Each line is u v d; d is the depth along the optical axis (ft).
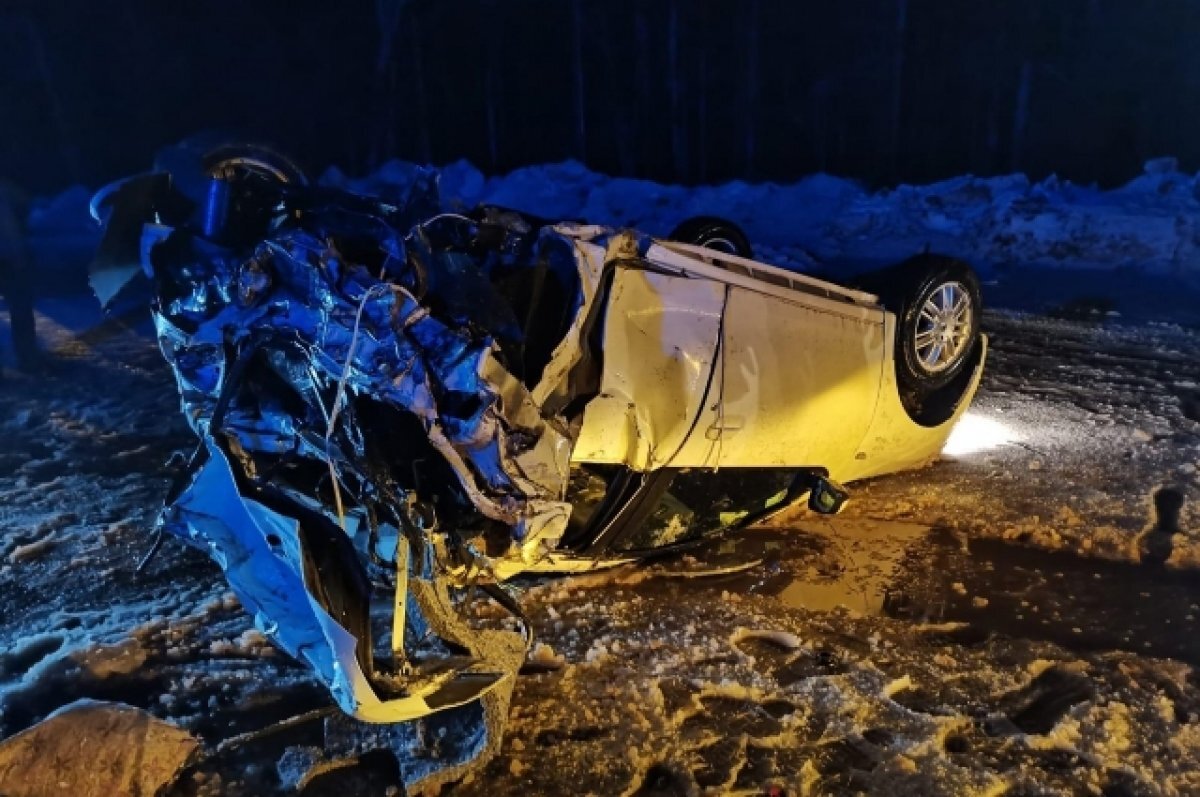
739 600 13.42
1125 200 44.86
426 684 9.33
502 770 9.75
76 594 13.38
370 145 63.36
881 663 11.88
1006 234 41.78
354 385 9.71
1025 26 52.16
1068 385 23.48
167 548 14.83
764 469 14.39
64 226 52.24
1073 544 15.20
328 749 9.98
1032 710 11.02
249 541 9.96
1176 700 11.23
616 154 61.72
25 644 11.92
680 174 61.16
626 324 11.55
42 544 14.70
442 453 9.56
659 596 13.51
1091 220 40.34
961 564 14.67
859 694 11.13
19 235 24.13
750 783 9.64
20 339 24.58
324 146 63.10
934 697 11.18
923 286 16.16
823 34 56.13
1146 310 31.32
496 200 53.93
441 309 10.07
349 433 10.05
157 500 16.66
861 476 16.74
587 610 12.96
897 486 17.46
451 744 9.95
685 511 13.69
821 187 51.93
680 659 11.80
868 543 15.35
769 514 15.11
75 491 17.02
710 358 12.49
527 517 9.96
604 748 10.07
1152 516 16.11
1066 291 34.65
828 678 11.44
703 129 60.13
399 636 9.62
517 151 62.49
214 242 10.59
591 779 9.62
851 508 16.60
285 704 10.93
